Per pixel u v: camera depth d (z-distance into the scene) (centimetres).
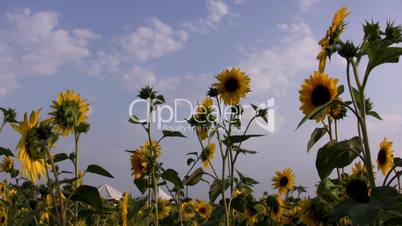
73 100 143
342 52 102
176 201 213
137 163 192
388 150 161
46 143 114
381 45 100
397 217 93
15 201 214
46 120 118
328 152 100
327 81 130
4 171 245
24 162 118
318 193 132
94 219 187
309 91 132
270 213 199
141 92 191
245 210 201
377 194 79
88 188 108
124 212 217
